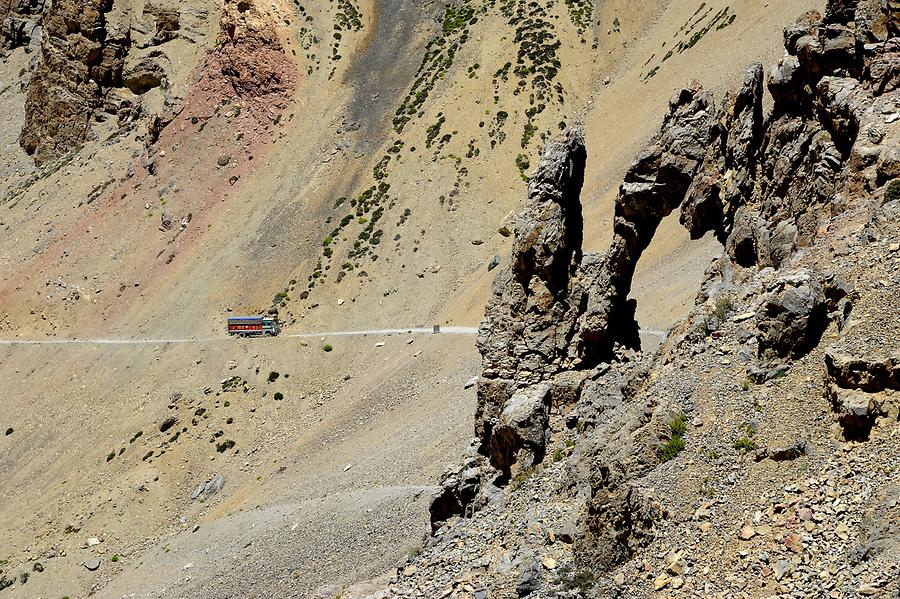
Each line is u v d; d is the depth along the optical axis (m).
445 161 132.75
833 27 35.31
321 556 54.59
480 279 112.06
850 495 23.84
